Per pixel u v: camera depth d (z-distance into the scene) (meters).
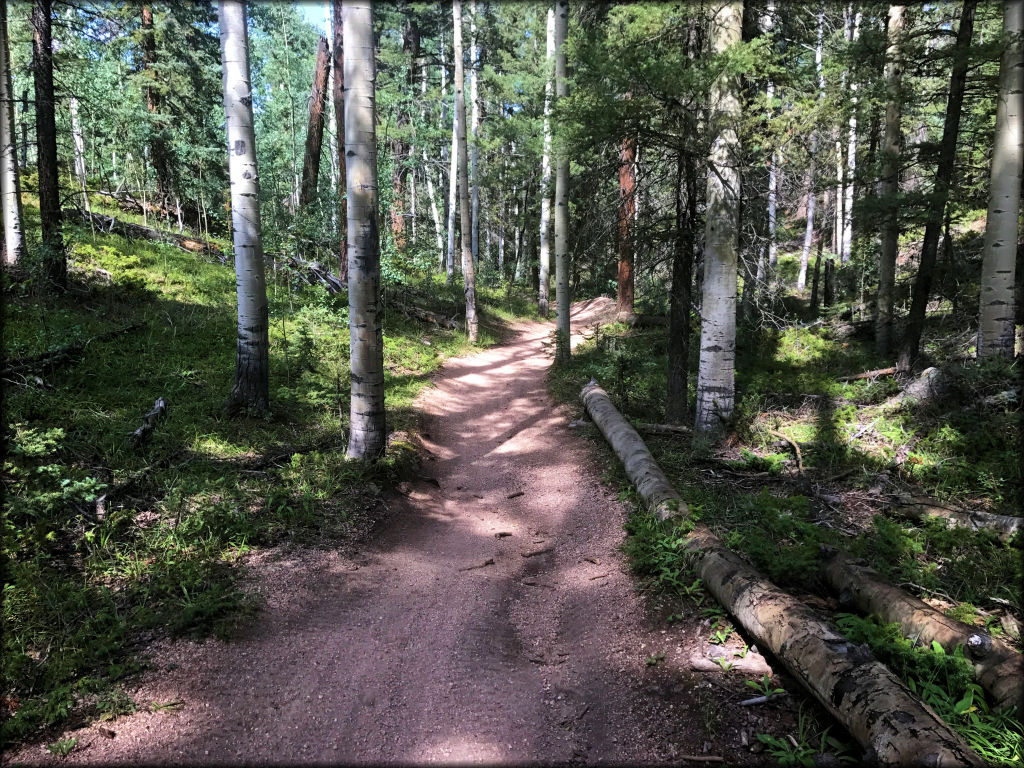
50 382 7.98
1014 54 8.78
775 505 5.73
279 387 9.77
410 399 11.46
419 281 22.91
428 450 9.45
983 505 6.20
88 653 3.82
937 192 10.23
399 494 7.39
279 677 3.92
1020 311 12.02
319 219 20.08
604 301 26.66
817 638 3.43
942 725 2.72
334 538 5.94
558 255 14.65
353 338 7.33
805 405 9.70
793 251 29.44
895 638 3.65
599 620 4.73
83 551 4.99
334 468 7.15
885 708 2.86
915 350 11.45
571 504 7.45
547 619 5.00
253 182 8.30
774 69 7.11
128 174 20.59
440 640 4.52
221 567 5.04
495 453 9.87
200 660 3.95
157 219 20.61
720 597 4.35
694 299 9.68
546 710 3.71
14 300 10.16
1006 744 2.89
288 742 3.39
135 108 18.14
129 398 8.24
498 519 7.42
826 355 14.90
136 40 18.47
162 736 3.31
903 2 9.29
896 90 10.87
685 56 7.66
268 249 15.23
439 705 3.76
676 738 3.28
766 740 3.11
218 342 11.17
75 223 15.28
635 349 15.50
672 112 7.43
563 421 10.77
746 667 3.76
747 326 12.01
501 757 3.29
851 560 4.67
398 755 3.32
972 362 9.15
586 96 7.35
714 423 8.41
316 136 19.30
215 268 16.66
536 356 17.59
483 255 40.16
